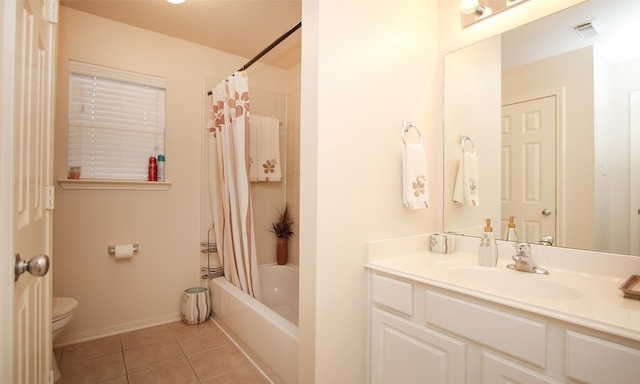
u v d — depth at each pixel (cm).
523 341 94
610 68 123
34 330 93
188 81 256
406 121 163
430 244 171
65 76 209
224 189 241
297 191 292
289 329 160
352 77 139
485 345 103
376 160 149
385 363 135
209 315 253
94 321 219
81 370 179
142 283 238
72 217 212
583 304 94
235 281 235
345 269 137
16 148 67
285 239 297
